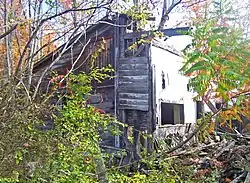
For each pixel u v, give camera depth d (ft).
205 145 21.25
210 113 15.05
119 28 27.84
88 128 10.25
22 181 7.91
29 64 12.23
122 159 14.62
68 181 8.78
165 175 11.82
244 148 18.61
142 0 18.65
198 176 16.06
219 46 9.71
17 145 7.61
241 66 9.69
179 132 33.53
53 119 9.70
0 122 7.47
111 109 29.27
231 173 16.88
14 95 7.95
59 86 13.33
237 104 10.80
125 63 28.40
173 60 32.91
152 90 27.37
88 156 9.95
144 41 22.57
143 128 27.55
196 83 9.87
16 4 15.19
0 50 16.01
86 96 12.20
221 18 11.40
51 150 8.54
